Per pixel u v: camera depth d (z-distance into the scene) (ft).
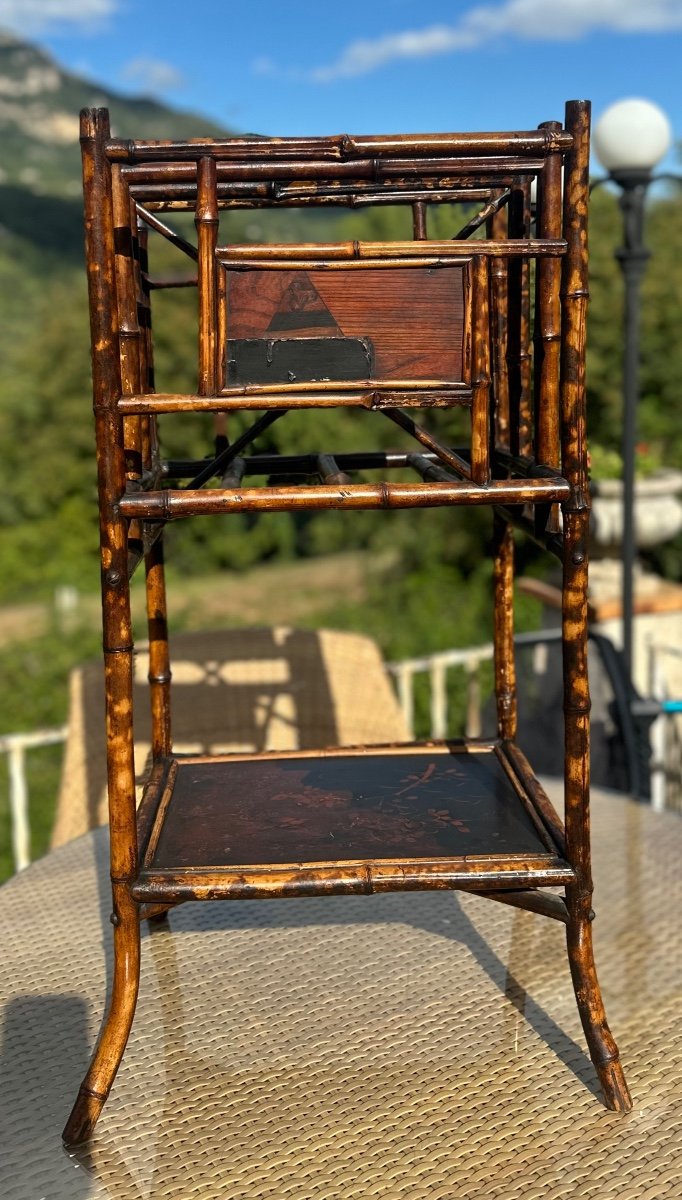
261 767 4.66
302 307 3.22
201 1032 3.83
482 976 4.21
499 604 4.84
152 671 4.74
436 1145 3.20
